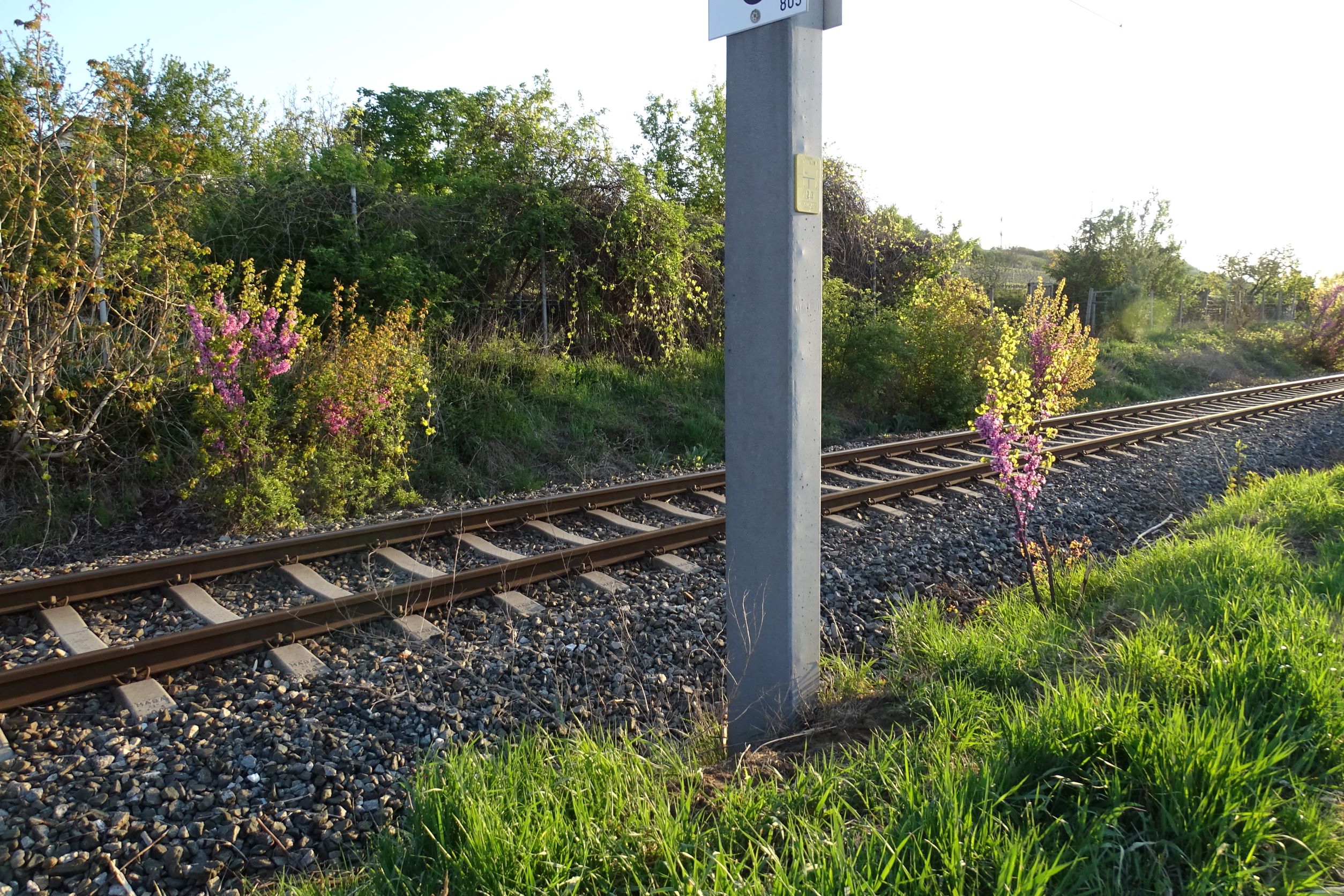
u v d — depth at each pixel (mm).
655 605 5742
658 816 2783
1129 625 4809
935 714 3748
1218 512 7941
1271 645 3672
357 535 6637
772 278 3820
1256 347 30078
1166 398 21391
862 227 20266
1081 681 3688
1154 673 3656
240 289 11102
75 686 4406
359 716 4367
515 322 13477
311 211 11992
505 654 5004
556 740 3793
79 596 5535
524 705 4551
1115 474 10570
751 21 3758
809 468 3988
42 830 3385
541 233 13414
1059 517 8508
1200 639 4027
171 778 3785
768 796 2986
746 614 4086
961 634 4949
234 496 7863
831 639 5426
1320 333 30359
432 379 10875
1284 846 2486
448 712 4406
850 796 3051
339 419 8672
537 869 2617
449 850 2852
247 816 3605
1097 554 7633
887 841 2531
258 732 4137
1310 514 6855
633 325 14578
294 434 8789
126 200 9672
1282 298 40344
